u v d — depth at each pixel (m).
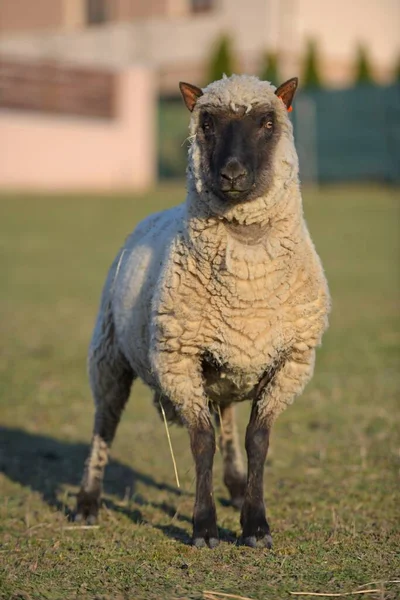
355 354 16.56
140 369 8.73
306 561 7.30
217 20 52.88
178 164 49.44
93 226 35.34
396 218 35.66
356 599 6.47
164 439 11.99
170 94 55.28
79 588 6.86
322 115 44.38
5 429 12.59
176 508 9.21
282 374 7.98
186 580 6.95
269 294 7.65
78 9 58.38
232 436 9.33
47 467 10.92
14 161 43.62
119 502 9.48
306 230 8.16
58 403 13.88
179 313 7.73
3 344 18.06
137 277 8.67
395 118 42.97
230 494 9.30
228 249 7.59
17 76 43.34
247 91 7.93
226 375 7.95
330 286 23.84
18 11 59.97
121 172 46.62
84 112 45.50
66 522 8.86
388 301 21.88
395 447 11.09
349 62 53.03
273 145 7.86
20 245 31.91
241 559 7.37
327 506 9.02
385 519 8.55
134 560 7.50
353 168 44.00
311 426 12.24
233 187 7.45
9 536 8.37
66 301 22.75
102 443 9.25
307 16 51.28
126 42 56.25
